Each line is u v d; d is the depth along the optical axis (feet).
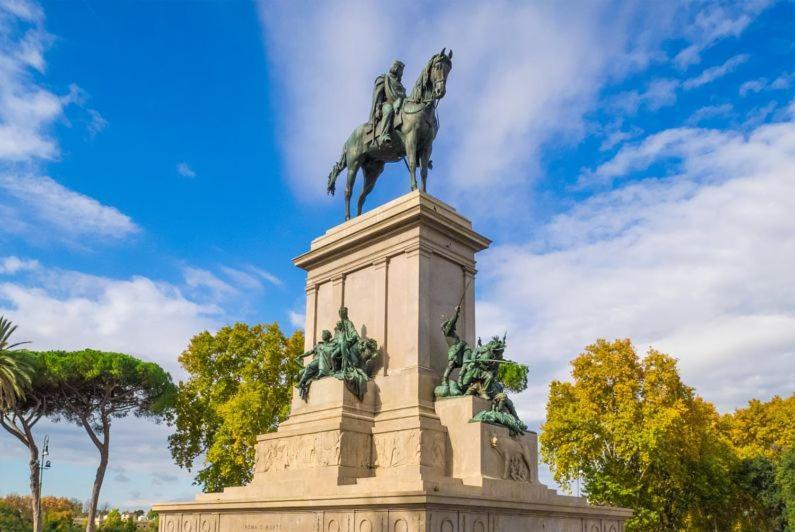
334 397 83.10
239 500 80.69
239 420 178.81
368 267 94.17
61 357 191.72
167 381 200.85
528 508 71.26
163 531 90.79
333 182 107.55
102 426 207.00
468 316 92.63
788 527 204.03
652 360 180.86
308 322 99.86
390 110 97.25
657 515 173.99
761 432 254.47
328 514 69.92
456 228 91.61
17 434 194.29
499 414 78.33
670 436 169.37
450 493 66.18
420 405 80.84
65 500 304.09
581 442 175.83
